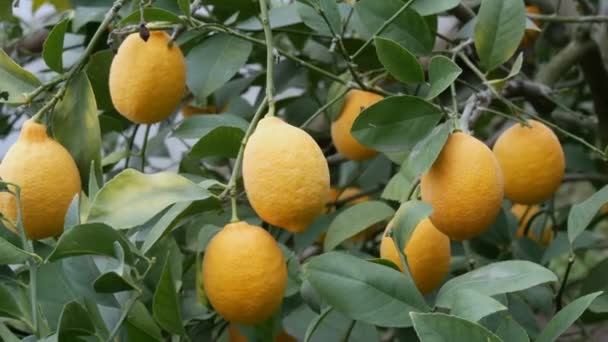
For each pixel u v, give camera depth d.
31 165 1.11
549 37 1.67
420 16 1.24
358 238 1.48
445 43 1.48
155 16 1.16
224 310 1.05
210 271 1.05
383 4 1.24
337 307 1.05
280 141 1.03
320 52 1.46
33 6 1.55
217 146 1.19
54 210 1.12
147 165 1.55
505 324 1.06
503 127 1.65
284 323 1.25
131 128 1.56
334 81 1.34
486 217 1.07
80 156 1.17
